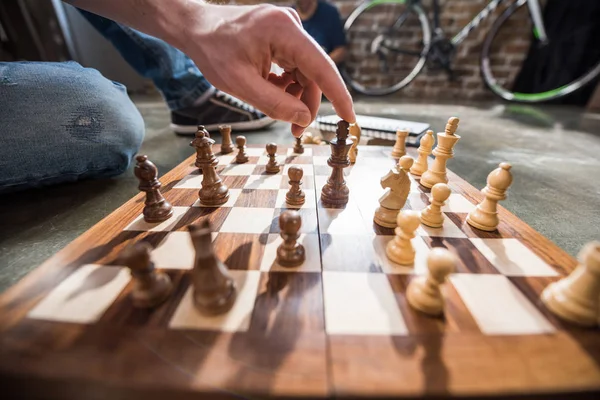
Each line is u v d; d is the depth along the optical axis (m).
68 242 0.98
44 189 1.35
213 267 0.60
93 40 4.39
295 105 0.86
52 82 1.20
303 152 1.60
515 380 0.47
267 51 0.82
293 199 1.06
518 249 0.83
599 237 1.06
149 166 0.92
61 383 0.47
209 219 0.96
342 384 0.46
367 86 4.78
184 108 2.18
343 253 0.80
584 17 3.71
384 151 1.62
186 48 0.84
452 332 0.56
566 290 0.61
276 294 0.65
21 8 3.64
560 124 2.82
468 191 1.18
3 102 1.10
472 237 0.88
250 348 0.52
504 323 0.58
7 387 0.48
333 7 4.20
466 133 2.49
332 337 0.54
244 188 1.19
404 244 0.76
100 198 1.28
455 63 4.48
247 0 3.45
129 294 0.64
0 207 1.20
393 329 0.57
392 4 4.35
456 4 4.24
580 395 0.47
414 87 4.70
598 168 1.73
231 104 2.23
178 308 0.60
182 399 0.46
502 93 4.30
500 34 4.22
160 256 0.77
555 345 0.53
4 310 0.58
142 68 2.17
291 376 0.47
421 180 1.25
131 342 0.52
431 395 0.45
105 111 1.32
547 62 4.03
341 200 1.08
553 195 1.39
